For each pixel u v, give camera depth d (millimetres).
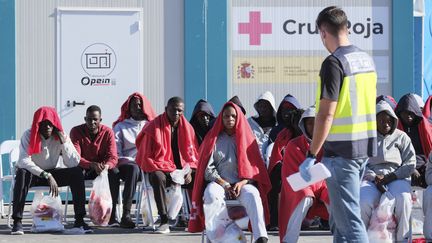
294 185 15711
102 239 22906
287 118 24750
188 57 30672
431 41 33562
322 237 23219
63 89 30328
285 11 31047
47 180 23938
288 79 31109
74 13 30312
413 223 23844
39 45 30234
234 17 30906
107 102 30500
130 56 30562
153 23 30578
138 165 25000
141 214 26125
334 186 16047
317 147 15750
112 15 30484
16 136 30109
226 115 21359
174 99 24938
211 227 20297
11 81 30078
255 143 21531
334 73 15758
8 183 29688
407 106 24422
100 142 25859
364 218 21406
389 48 31375
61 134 24344
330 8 16344
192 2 30656
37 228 24156
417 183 23578
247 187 20547
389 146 22234
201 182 21062
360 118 16000
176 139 25109
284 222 20734
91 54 30422
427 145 24391
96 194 25297
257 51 31000
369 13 31281
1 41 30062
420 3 33062
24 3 30156
